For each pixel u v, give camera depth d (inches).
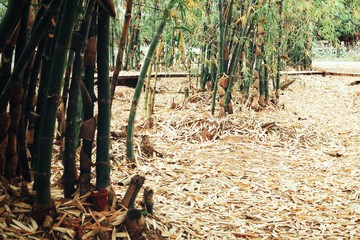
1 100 92.0
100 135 98.2
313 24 321.7
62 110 134.0
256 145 199.5
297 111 283.4
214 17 241.0
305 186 156.4
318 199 145.1
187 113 229.1
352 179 165.2
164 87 335.6
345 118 281.6
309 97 350.9
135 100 157.6
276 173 167.9
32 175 105.7
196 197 136.8
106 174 99.0
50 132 86.8
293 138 214.4
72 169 99.2
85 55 96.4
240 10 230.7
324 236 119.8
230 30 234.8
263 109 262.8
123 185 132.2
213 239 110.3
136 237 95.0
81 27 93.0
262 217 129.3
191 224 115.6
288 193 149.1
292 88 383.6
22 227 86.9
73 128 97.4
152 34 312.8
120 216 95.7
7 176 101.2
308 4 245.1
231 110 232.4
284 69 416.5
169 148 188.5
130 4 118.7
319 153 197.6
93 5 91.4
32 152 103.8
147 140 172.4
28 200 93.1
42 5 92.5
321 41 735.7
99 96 97.6
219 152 186.7
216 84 226.8
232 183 153.2
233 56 225.6
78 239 90.1
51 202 90.8
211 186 148.4
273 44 248.2
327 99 346.9
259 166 174.4
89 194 98.1
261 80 262.5
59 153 138.7
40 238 86.4
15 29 93.4
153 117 221.8
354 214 134.5
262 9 205.3
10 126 98.3
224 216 126.6
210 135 204.8
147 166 159.5
